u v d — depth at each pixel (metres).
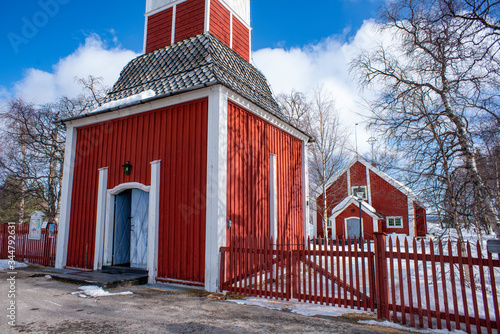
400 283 5.29
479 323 4.69
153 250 8.20
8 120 20.47
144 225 9.20
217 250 7.25
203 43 10.73
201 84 7.90
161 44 12.92
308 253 6.40
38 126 22.06
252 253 6.93
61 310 5.27
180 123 8.46
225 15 12.89
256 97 10.70
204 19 11.83
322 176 20.39
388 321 5.25
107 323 4.65
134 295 6.65
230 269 7.07
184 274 7.69
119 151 9.57
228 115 8.44
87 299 6.13
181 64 10.59
